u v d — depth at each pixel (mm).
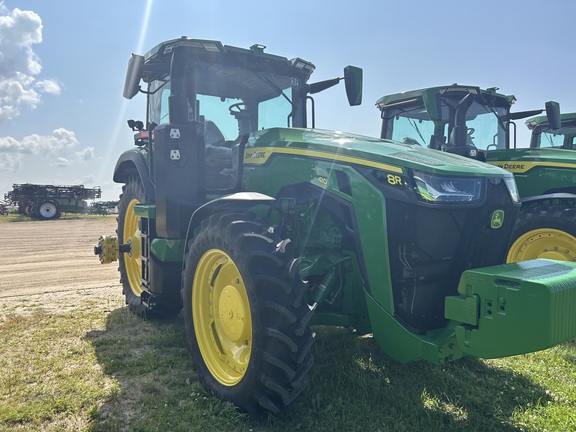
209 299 3086
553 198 4621
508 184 2893
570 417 2562
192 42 3354
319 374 3039
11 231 16031
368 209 2771
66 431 2445
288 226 3207
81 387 2947
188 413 2607
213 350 3010
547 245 4590
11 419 2549
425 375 3098
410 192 2635
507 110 6117
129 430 2455
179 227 3447
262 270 2545
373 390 2869
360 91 3990
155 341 3799
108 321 4445
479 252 2811
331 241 3053
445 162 2797
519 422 2533
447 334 2553
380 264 2709
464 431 2438
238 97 4086
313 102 4391
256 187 3506
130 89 3789
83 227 18109
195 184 3482
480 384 3021
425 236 2707
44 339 3908
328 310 3053
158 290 3887
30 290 6047
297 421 2523
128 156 4895
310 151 3174
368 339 3809
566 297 2096
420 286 2717
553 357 3523
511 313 2156
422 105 5785
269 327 2453
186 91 3570
